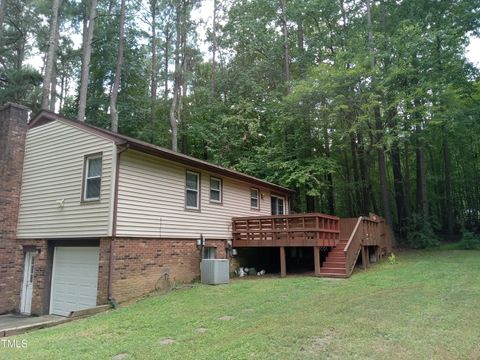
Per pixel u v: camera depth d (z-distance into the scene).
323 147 22.03
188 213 12.31
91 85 27.16
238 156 23.38
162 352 5.23
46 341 6.26
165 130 27.23
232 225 14.54
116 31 25.89
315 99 18.84
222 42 27.69
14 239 12.16
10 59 27.66
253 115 24.12
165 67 27.75
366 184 22.58
